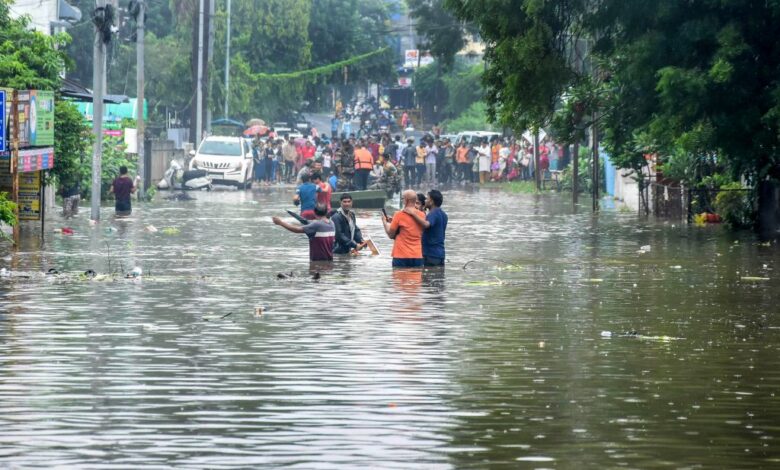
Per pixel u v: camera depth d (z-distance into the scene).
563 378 18.52
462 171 102.62
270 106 133.12
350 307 26.44
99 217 53.19
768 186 48.91
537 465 13.72
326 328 23.33
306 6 132.00
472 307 26.55
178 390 17.44
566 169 87.50
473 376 18.62
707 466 13.74
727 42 42.56
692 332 23.08
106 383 17.89
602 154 85.62
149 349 20.80
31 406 16.36
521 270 34.53
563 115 51.59
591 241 44.66
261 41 131.50
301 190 49.16
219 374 18.64
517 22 46.62
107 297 27.73
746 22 43.66
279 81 131.62
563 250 41.00
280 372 18.84
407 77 188.75
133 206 65.06
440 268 34.94
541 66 46.56
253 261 36.59
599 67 52.72
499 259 37.81
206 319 24.41
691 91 42.75
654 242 44.06
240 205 67.00
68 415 15.87
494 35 47.09
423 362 19.78
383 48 148.00
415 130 161.62
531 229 50.94
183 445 14.41
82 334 22.34
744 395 17.36
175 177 86.94
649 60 45.03
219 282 31.08
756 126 44.31
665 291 29.58
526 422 15.68
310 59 133.62
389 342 21.73
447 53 104.19
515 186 93.38
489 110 49.41
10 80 47.31
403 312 25.69
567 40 49.19
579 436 14.98
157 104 118.06
